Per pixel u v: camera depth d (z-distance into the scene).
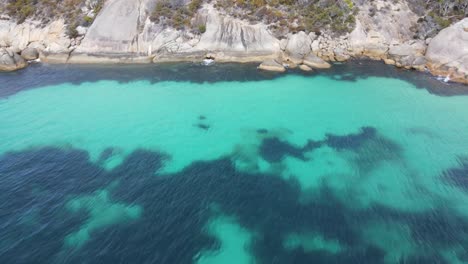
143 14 54.94
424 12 57.03
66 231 23.61
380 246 23.02
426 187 28.70
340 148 34.22
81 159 31.78
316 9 56.56
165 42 53.59
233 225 24.56
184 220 24.84
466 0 54.94
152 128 37.28
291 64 52.28
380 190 28.36
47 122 37.72
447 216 25.62
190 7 55.09
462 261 21.94
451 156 32.59
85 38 53.84
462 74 46.28
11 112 39.41
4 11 57.62
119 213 25.31
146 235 23.44
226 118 39.50
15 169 29.95
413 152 33.34
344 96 44.19
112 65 52.47
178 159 32.31
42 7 57.69
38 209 25.45
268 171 30.78
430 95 43.84
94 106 41.19
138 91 45.06
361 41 54.75
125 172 30.14
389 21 55.81
